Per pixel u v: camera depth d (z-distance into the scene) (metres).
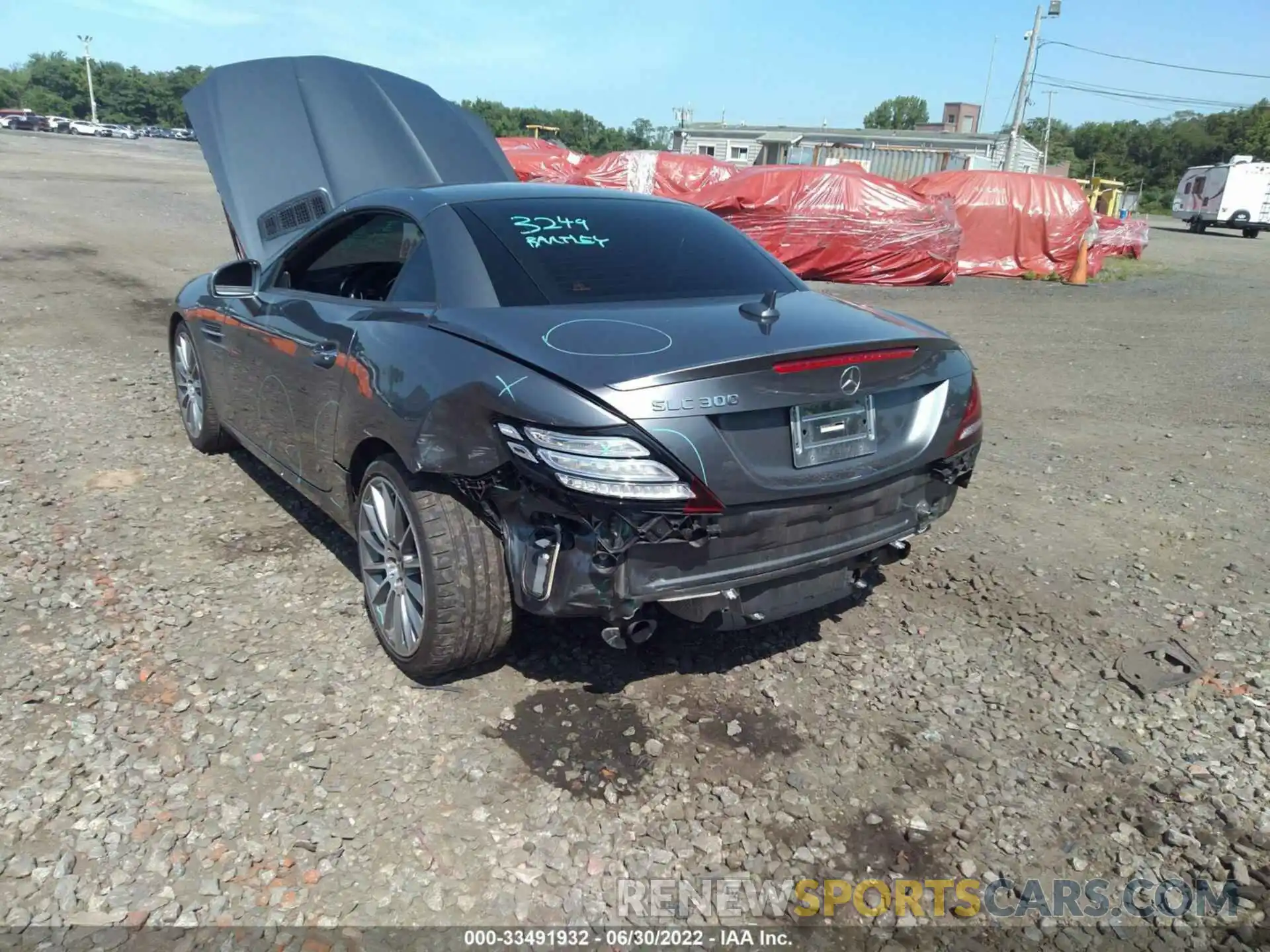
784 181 16.56
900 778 2.93
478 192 3.71
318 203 6.81
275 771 2.82
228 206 7.29
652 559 2.69
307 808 2.68
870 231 16.34
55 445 5.54
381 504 3.27
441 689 3.26
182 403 5.65
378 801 2.72
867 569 3.27
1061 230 18.47
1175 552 4.70
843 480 2.93
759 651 3.61
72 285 10.62
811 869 2.57
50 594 3.77
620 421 2.54
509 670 3.39
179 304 5.29
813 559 2.97
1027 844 2.69
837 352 2.84
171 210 18.95
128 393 6.69
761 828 2.70
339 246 4.03
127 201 19.95
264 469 5.32
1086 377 8.96
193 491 4.95
